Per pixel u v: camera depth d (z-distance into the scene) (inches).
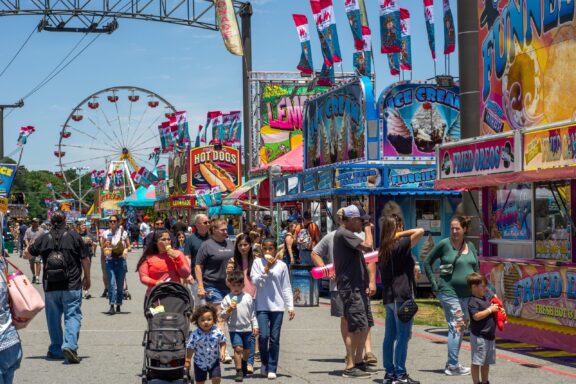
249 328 370.0
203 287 402.0
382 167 791.7
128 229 1936.5
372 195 774.5
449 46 785.6
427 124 866.1
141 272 383.6
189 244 457.7
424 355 431.5
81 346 467.8
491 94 546.3
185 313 359.9
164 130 1996.8
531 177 430.0
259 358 423.8
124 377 372.8
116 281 637.9
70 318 416.5
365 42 930.7
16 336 246.5
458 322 375.9
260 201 1234.6
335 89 954.1
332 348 459.2
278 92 1615.4
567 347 434.9
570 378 366.3
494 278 500.1
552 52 475.5
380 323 569.3
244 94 1154.7
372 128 856.9
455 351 376.2
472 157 493.7
